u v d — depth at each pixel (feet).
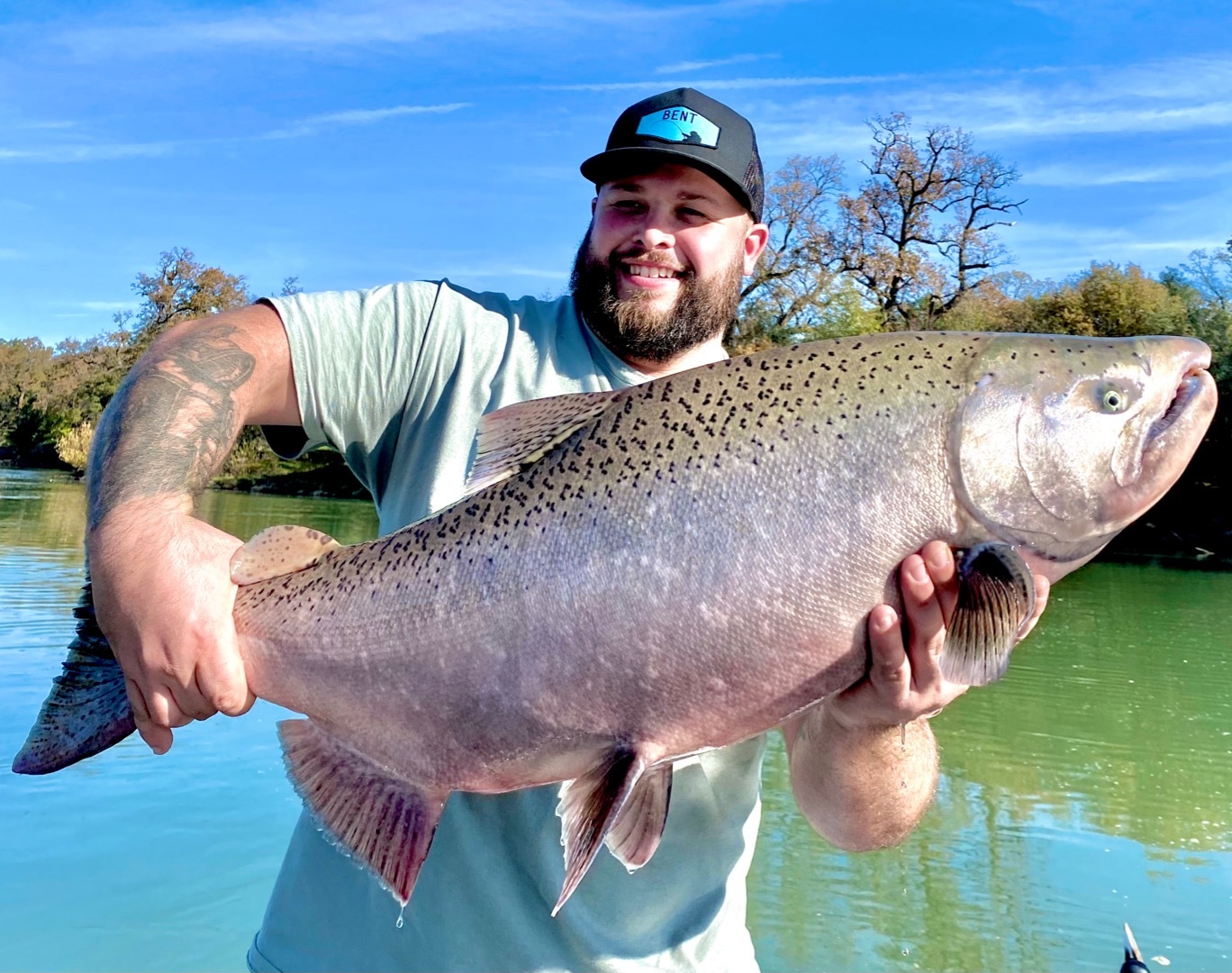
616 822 2.84
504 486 3.10
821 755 3.29
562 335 3.61
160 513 2.74
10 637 13.88
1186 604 22.61
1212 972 6.06
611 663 2.90
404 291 3.45
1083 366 3.13
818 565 2.89
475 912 3.07
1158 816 9.11
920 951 6.29
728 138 3.56
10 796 8.66
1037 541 3.06
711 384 3.12
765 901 7.22
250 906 6.63
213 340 2.99
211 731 10.75
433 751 3.01
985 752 11.21
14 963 5.69
